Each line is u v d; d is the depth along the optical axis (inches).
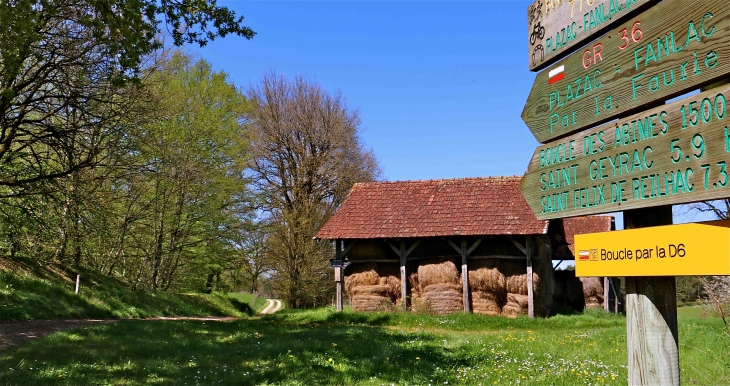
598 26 123.7
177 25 454.0
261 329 614.2
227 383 307.6
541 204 145.6
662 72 106.8
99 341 427.8
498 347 455.2
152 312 875.4
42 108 554.6
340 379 321.7
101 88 558.9
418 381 312.8
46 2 396.8
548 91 143.6
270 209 1444.4
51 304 654.5
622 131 117.0
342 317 857.5
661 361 112.1
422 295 908.0
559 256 1050.1
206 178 1115.3
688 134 100.6
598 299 1012.5
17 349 372.8
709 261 96.0
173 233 1117.1
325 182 1496.1
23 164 581.6
